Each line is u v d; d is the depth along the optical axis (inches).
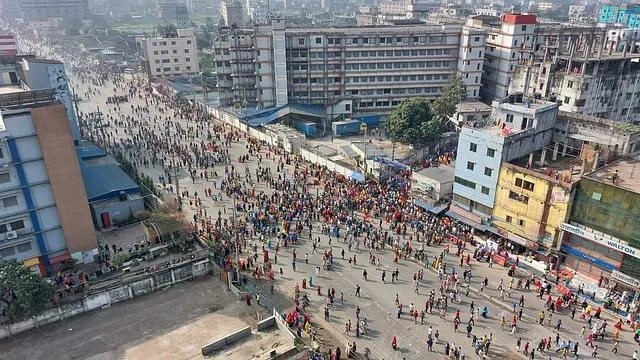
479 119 3599.9
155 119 4190.5
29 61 2775.6
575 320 1705.2
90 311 1722.4
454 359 1536.7
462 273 1973.4
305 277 1957.4
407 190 2618.1
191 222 2356.1
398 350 1576.0
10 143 1750.7
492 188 2134.6
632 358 1533.0
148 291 1835.6
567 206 1862.7
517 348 1561.3
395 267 2027.6
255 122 3791.8
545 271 1935.3
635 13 7741.1
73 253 1999.3
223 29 4264.3
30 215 1866.4
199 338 1568.7
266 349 1286.9
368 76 4067.4
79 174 1939.0
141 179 2783.0
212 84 5433.1
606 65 3063.5
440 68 4109.3
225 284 1887.3
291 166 3107.8
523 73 3309.5
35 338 1588.3
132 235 2285.9
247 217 2389.3
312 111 3944.4
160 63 5826.8
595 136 2181.3
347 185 2719.0
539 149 2283.5
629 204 1688.0
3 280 1568.7
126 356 1488.7
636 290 1722.4
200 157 3235.7
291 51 3939.5
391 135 3302.2
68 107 2989.7
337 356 1519.4
